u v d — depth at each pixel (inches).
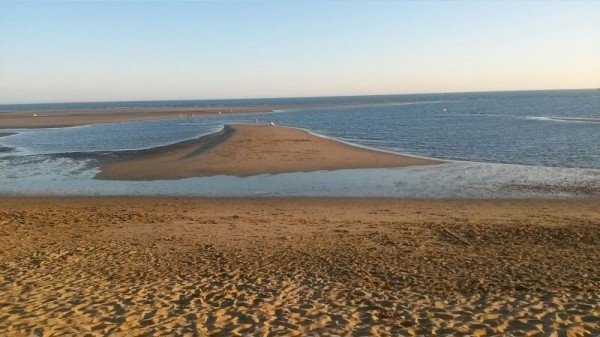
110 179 852.0
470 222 503.2
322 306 265.6
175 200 676.1
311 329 234.7
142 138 1621.6
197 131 1865.2
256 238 435.8
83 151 1272.1
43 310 255.9
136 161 1045.2
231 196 700.7
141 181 828.0
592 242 402.6
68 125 2406.5
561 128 1672.0
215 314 253.6
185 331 232.2
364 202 647.8
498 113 2906.0
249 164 971.3
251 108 4884.4
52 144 1489.9
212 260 362.3
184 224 502.3
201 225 497.4
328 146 1243.8
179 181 820.0
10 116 3580.2
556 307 257.4
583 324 234.7
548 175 819.4
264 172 890.7
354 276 321.4
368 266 344.2
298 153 1112.8
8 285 298.5
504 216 544.1
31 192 750.5
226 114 3511.3
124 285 301.6
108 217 536.7
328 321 244.4
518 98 6501.0
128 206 630.5
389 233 452.1
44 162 1084.5
